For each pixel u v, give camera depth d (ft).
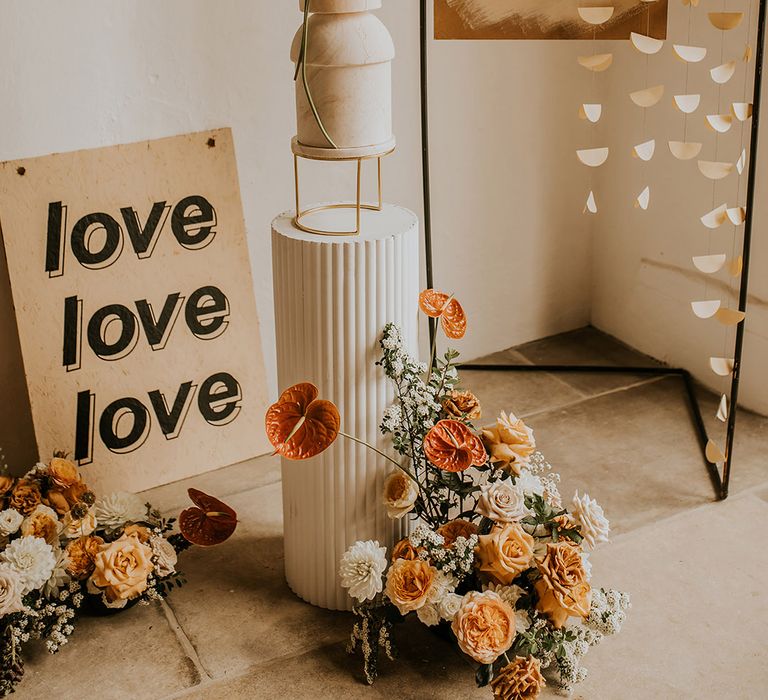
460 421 6.81
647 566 7.70
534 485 6.85
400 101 9.51
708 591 7.44
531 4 8.97
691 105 7.48
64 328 8.25
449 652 6.95
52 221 8.08
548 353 11.05
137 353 8.57
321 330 6.66
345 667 6.81
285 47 8.73
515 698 6.14
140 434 8.66
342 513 7.06
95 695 6.61
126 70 8.11
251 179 8.97
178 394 8.78
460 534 6.79
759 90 7.50
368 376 6.77
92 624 7.23
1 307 8.14
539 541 6.74
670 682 6.63
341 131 6.46
